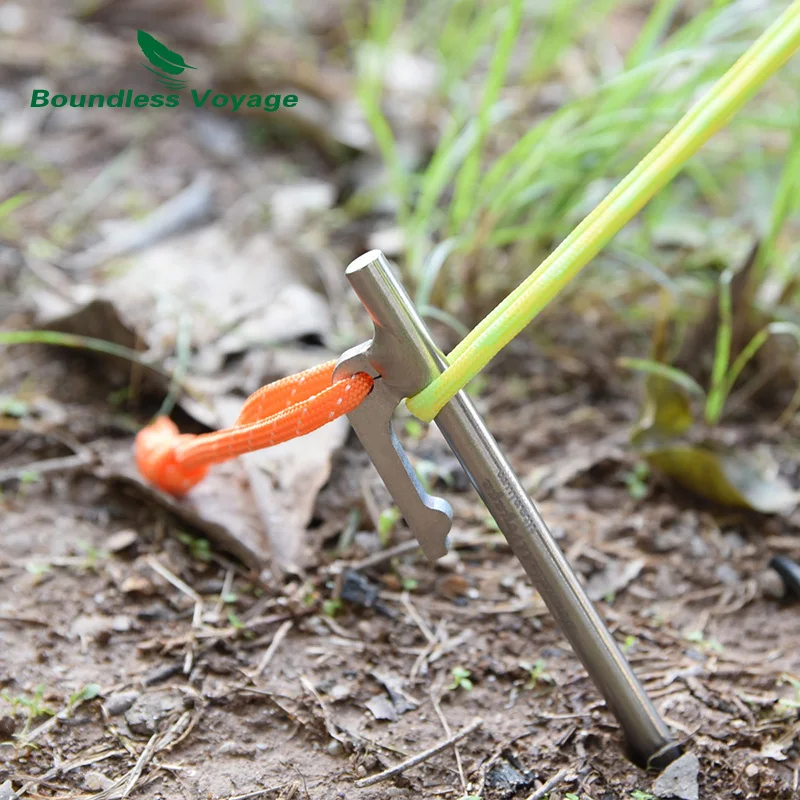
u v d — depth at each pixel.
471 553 0.89
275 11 1.37
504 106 1.00
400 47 1.30
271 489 0.89
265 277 0.98
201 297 0.97
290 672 0.85
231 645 0.85
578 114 0.98
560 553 0.81
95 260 0.99
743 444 0.93
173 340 0.94
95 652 0.85
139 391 0.93
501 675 0.85
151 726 0.83
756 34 1.02
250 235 1.01
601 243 0.79
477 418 0.80
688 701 0.84
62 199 1.06
